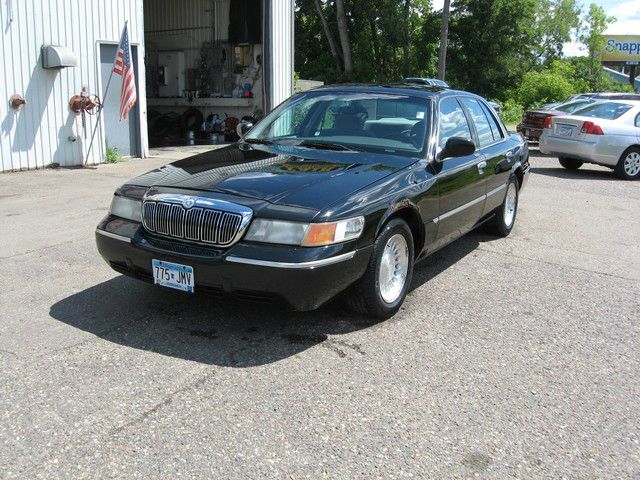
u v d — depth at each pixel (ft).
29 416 10.26
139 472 8.91
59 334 13.52
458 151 16.08
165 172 15.01
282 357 12.72
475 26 130.72
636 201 33.65
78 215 25.29
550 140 44.16
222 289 12.73
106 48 40.78
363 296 14.08
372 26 133.39
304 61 141.59
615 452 9.92
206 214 12.78
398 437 10.05
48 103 37.65
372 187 13.97
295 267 12.22
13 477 8.72
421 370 12.44
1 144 35.65
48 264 18.56
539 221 27.71
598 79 241.14
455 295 17.15
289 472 9.02
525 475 9.22
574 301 17.03
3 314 14.60
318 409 10.78
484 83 135.23
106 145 41.78
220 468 9.06
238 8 63.00
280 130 18.21
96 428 9.98
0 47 34.78
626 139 41.63
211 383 11.54
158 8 70.59
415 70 131.23
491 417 10.80
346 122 17.51
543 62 230.07
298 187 13.41
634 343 14.30
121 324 14.12
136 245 13.52
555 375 12.52
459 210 17.97
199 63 68.44
